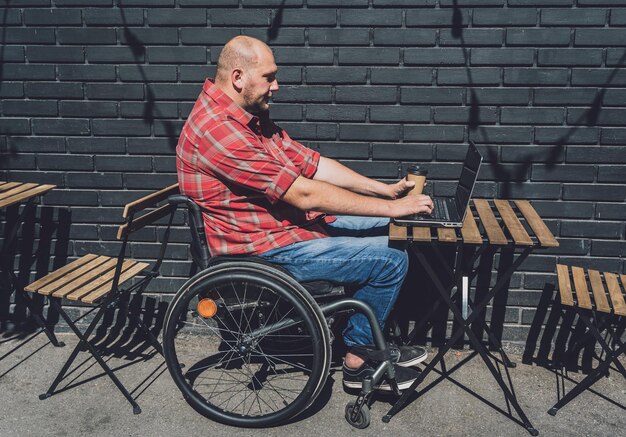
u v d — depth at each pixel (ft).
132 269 12.38
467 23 12.00
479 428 10.93
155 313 13.75
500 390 11.96
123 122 13.01
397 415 11.23
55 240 13.67
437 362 12.16
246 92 10.36
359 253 10.59
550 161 12.47
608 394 11.85
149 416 11.21
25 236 13.69
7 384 12.01
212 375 12.37
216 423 11.07
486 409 11.41
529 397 11.76
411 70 12.28
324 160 11.82
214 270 10.49
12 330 13.84
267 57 10.34
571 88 12.14
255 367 12.64
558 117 12.27
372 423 11.05
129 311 12.91
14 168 13.37
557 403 11.34
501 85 12.23
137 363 12.73
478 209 11.67
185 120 12.89
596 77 12.04
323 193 10.19
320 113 12.61
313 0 12.12
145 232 13.47
